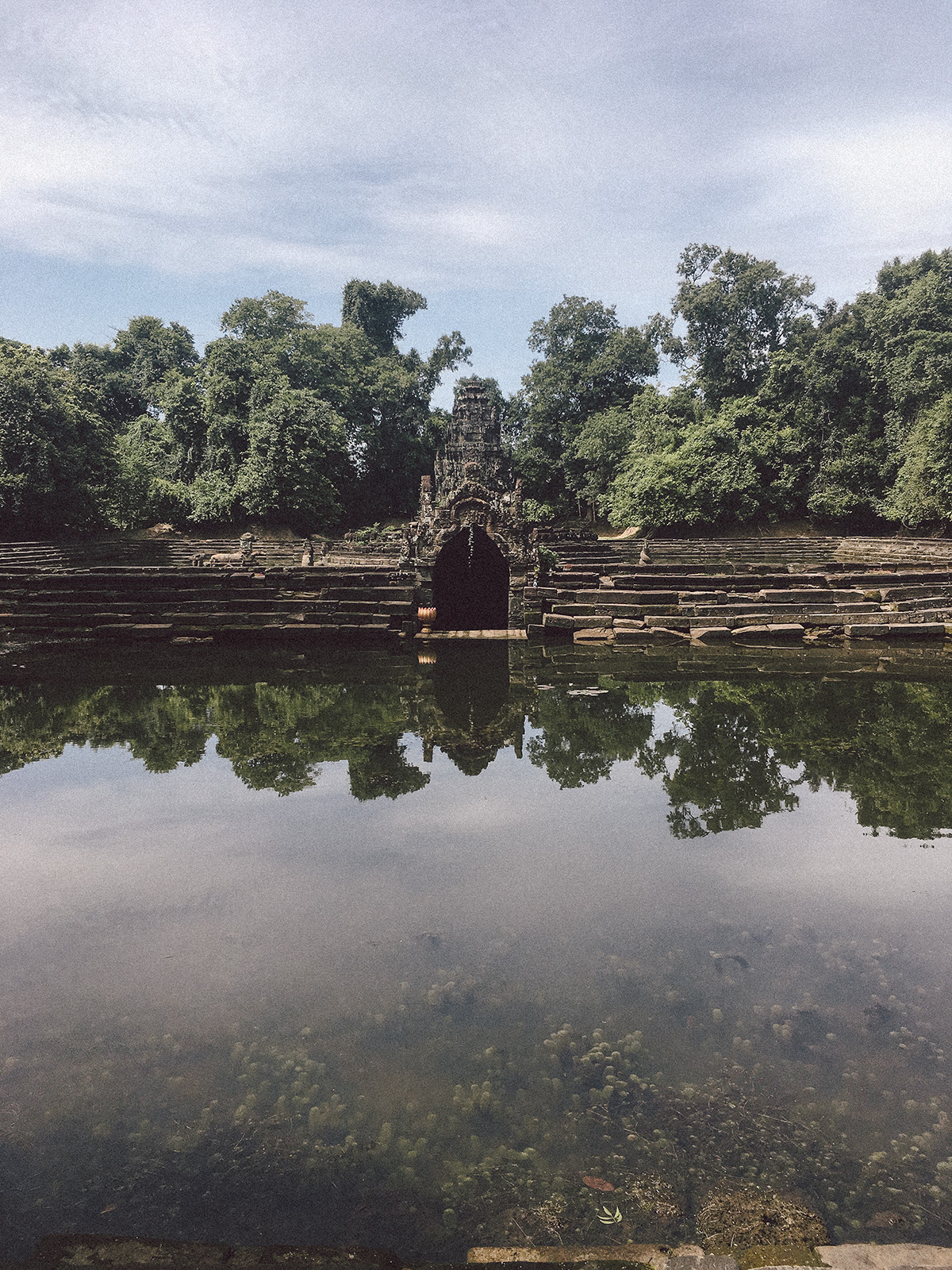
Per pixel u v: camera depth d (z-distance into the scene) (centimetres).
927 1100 368
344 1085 377
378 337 6475
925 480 3800
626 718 1109
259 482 4556
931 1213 306
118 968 474
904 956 485
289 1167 330
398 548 3606
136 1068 389
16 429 3441
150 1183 322
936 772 852
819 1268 272
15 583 1928
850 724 1059
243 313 5512
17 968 475
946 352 4144
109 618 1839
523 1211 307
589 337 5959
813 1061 394
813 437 4794
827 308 5112
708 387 5384
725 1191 317
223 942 502
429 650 1739
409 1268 272
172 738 998
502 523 1966
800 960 481
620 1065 390
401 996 445
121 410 5988
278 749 954
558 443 5941
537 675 1442
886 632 1853
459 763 896
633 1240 293
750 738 995
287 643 1794
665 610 1947
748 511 4575
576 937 507
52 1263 272
